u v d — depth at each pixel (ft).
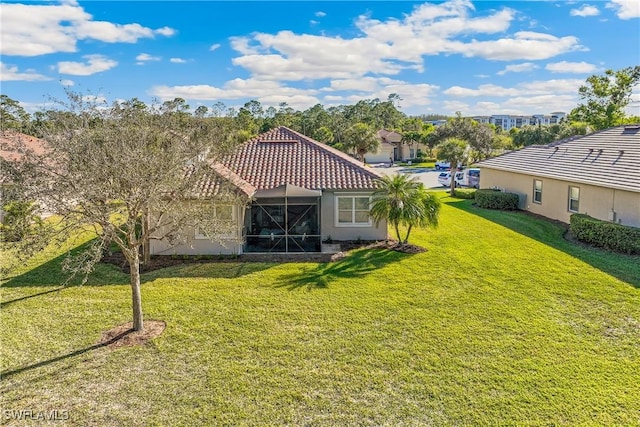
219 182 61.00
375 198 65.10
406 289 47.39
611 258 57.62
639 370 30.55
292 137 84.33
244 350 34.22
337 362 32.27
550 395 27.84
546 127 199.11
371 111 410.11
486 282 49.26
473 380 29.66
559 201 83.87
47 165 32.83
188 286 49.32
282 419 25.89
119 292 47.50
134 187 35.37
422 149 270.46
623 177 66.80
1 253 62.64
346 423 25.43
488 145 210.38
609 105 191.42
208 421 25.75
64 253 63.46
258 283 50.11
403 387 28.96
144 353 33.94
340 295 45.88
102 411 26.78
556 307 41.68
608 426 24.79
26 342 35.78
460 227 80.59
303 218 69.62
